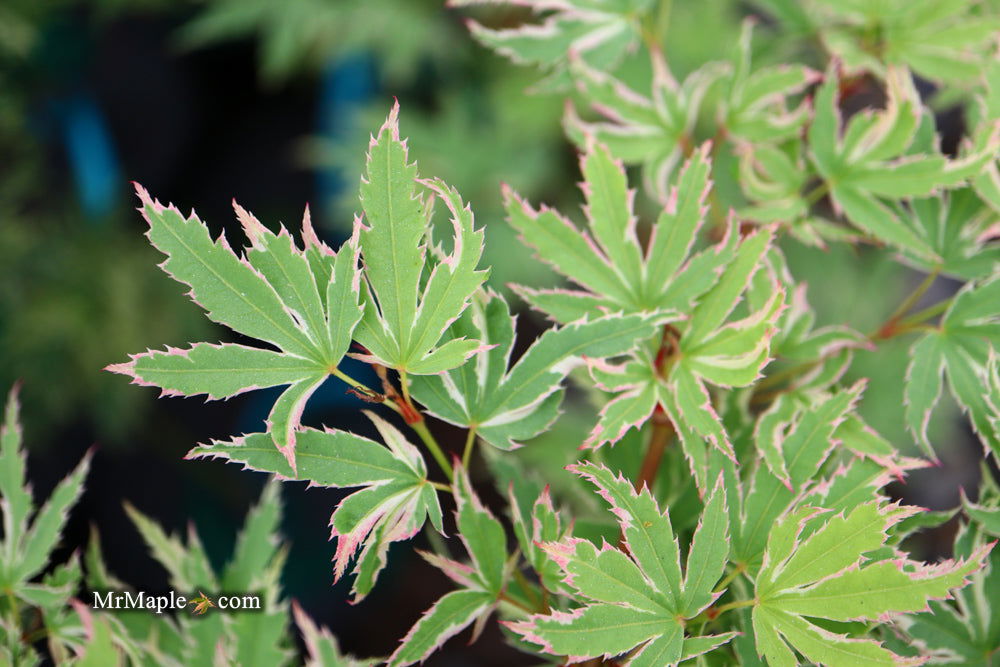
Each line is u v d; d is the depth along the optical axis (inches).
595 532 20.5
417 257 19.4
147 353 19.0
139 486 49.2
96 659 18.5
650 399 20.1
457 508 19.9
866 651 18.9
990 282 20.9
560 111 50.4
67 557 45.1
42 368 43.0
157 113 58.0
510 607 20.1
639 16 22.3
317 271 19.4
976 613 20.3
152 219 19.0
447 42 55.7
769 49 22.7
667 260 20.4
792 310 21.3
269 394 53.1
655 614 19.2
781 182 21.7
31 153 42.9
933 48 22.0
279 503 21.5
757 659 19.6
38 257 43.8
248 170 63.1
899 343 27.7
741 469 20.8
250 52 63.3
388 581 51.1
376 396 19.6
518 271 48.1
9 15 40.9
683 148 22.1
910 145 21.3
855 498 19.9
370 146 19.3
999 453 20.4
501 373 20.0
